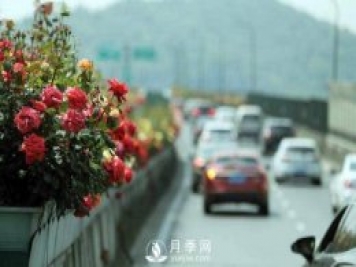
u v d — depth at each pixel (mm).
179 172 83500
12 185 16922
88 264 23859
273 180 79250
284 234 42156
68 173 16984
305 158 76062
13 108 16875
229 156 51781
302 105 137375
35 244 16859
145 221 44781
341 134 109562
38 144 16375
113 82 18719
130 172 21688
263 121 145625
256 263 32531
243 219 48906
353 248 14352
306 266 16484
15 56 18156
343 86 110000
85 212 17406
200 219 48281
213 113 165375
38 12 19547
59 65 18562
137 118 79375
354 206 15438
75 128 16859
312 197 64375
